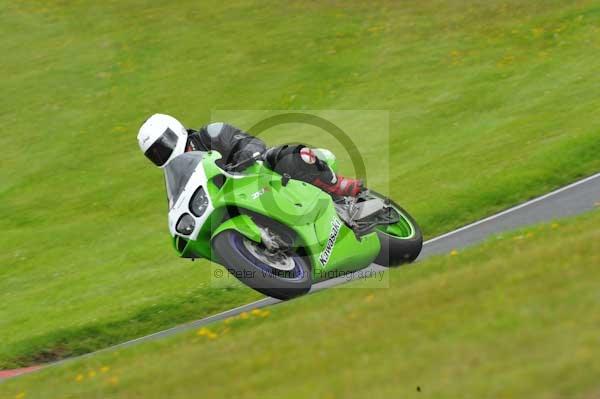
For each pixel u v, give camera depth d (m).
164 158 28.09
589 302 17.72
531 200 41.69
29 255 55.22
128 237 55.44
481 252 27.61
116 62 93.81
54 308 42.84
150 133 27.84
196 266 44.19
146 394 20.44
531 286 19.95
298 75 83.38
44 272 51.38
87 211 62.44
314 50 88.44
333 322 21.86
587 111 56.75
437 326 18.97
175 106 81.62
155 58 93.50
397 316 20.78
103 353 28.53
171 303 37.66
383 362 17.70
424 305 21.08
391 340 18.95
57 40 102.25
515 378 15.10
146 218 59.09
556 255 22.41
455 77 74.88
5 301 46.88
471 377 15.74
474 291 21.12
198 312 37.00
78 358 30.98
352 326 21.02
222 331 25.47
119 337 36.12
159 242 52.47
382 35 88.88
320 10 98.19
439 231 41.22
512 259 23.47
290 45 90.81
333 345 19.72
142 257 49.91
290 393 17.34
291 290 26.66
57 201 65.56
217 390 19.05
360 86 77.88
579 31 78.50
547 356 15.70
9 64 97.50
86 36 102.12
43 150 76.31
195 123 77.38
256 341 22.22
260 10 101.50
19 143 78.75
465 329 18.22
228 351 22.05
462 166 51.25
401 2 96.25
